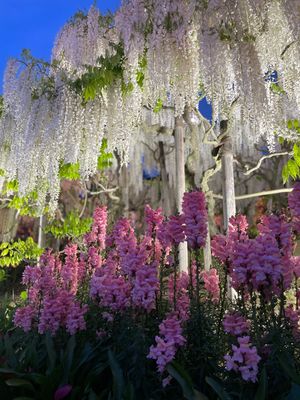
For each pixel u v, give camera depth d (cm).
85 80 559
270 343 205
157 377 211
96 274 287
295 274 248
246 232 256
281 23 480
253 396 189
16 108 628
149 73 508
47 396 205
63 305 277
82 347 255
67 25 650
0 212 1278
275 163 1108
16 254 852
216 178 1177
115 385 204
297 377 186
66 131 584
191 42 501
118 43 588
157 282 239
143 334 224
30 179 643
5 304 537
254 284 216
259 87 462
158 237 274
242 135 949
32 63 621
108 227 422
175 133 622
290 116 590
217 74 475
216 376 216
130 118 574
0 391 212
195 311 239
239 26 467
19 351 290
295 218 239
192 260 285
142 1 530
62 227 790
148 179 1274
